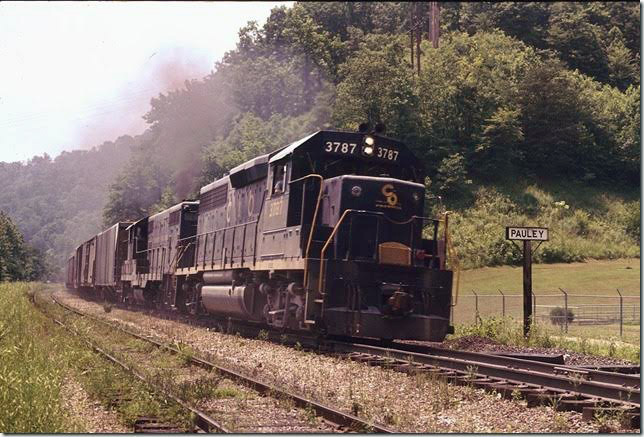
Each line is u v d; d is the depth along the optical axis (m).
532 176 76.69
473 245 61.69
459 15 106.62
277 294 18.50
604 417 8.99
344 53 89.25
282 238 17.62
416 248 16.86
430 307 16.25
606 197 75.00
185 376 13.41
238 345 18.05
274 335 19.17
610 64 94.12
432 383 11.54
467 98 77.50
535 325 21.14
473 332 22.44
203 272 25.64
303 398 10.16
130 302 38.81
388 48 77.06
